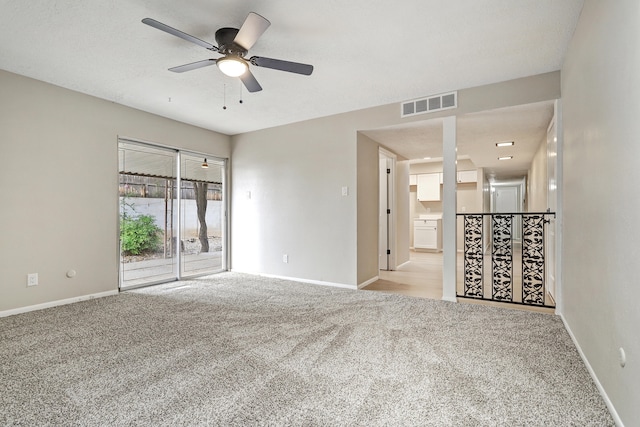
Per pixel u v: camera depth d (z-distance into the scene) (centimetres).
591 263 197
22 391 180
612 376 159
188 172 505
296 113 445
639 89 131
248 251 543
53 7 215
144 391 180
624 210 146
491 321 296
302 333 268
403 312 324
